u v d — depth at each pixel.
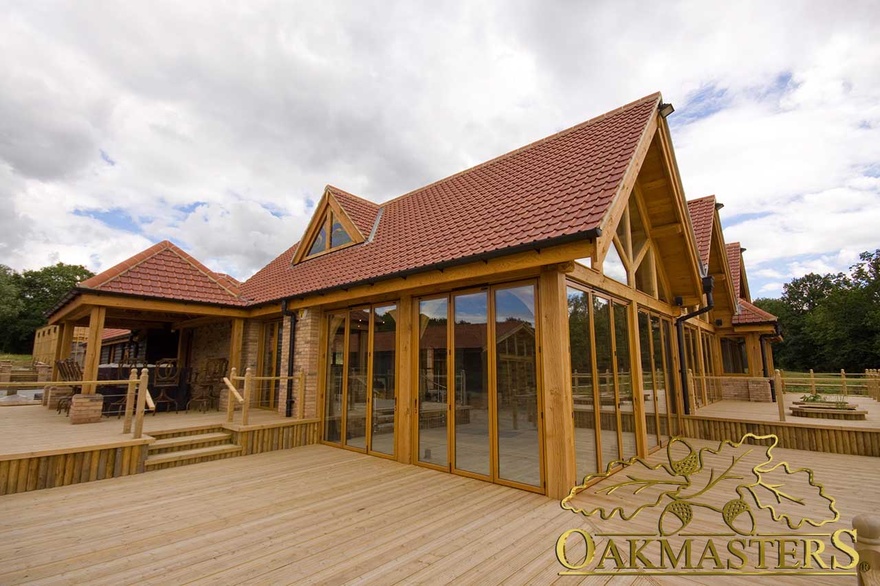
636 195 8.70
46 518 4.82
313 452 8.36
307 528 4.55
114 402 9.85
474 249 6.26
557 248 5.30
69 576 3.54
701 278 9.89
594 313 6.68
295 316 10.12
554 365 5.61
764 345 19.22
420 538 4.29
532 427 5.82
